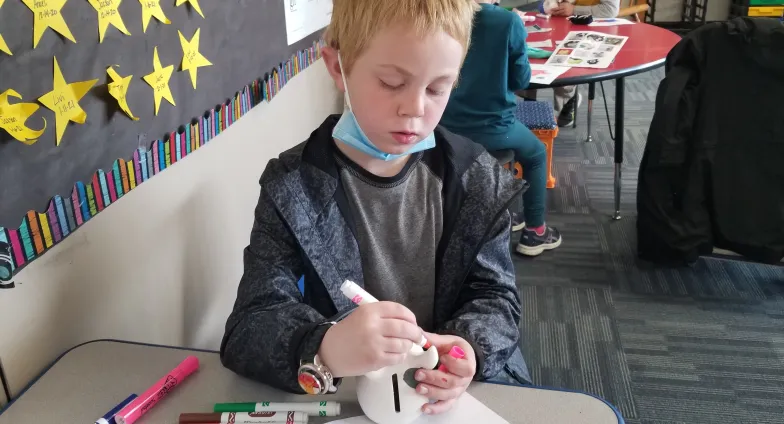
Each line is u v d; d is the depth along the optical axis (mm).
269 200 840
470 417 665
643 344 1858
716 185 1992
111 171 850
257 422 656
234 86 1218
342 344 642
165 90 962
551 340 1888
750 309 1992
